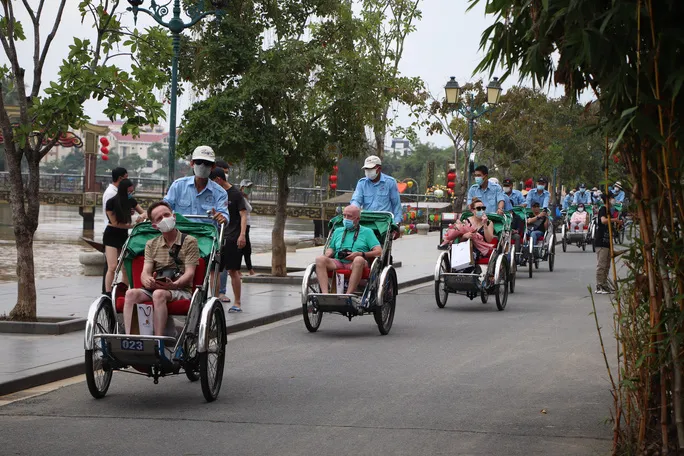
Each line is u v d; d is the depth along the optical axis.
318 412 7.38
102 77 10.61
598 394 8.16
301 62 17.16
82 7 11.61
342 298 11.54
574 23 4.95
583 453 6.16
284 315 13.52
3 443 6.29
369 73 18.03
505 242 15.60
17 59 10.98
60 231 43.59
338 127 18.16
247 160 17.55
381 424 6.97
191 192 10.46
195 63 17.72
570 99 5.54
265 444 6.35
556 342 11.36
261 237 44.94
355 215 11.90
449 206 51.25
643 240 5.29
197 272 8.15
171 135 15.57
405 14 28.12
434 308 15.23
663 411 5.35
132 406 7.55
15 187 10.95
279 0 18.42
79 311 12.26
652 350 5.39
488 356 10.25
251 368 9.42
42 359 8.98
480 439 6.53
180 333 7.82
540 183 23.83
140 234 8.33
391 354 10.37
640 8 4.81
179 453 6.09
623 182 5.35
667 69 5.01
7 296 13.84
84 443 6.32
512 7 5.45
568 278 21.47
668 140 5.07
